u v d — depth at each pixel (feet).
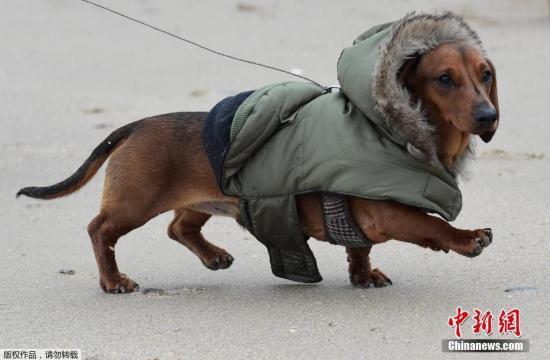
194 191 35.68
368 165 31.40
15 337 31.27
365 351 28.78
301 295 34.96
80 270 39.17
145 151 35.63
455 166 33.60
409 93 32.30
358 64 32.27
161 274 38.75
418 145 31.04
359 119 32.27
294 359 28.40
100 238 36.17
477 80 31.55
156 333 31.17
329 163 31.86
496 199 46.42
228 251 41.47
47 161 54.80
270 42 87.04
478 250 31.50
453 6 104.37
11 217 46.29
